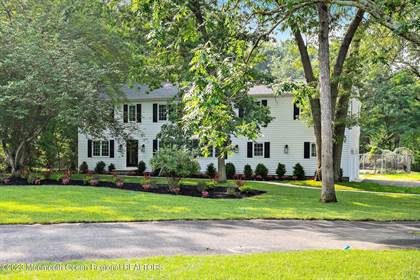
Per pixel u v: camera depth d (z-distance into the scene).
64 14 21.25
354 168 26.12
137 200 12.98
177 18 9.24
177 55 18.16
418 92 33.44
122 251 6.69
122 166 28.39
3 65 17.17
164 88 28.89
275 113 26.23
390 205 13.69
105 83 20.89
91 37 22.16
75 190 15.05
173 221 9.70
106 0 21.14
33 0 21.53
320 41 14.28
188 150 19.89
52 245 7.02
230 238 7.89
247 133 8.40
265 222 9.88
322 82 14.27
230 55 9.66
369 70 20.97
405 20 8.34
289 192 17.45
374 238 8.13
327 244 7.50
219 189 17.25
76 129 27.20
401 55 18.03
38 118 19.09
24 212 10.11
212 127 6.96
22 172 20.22
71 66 17.75
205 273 5.19
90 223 9.20
